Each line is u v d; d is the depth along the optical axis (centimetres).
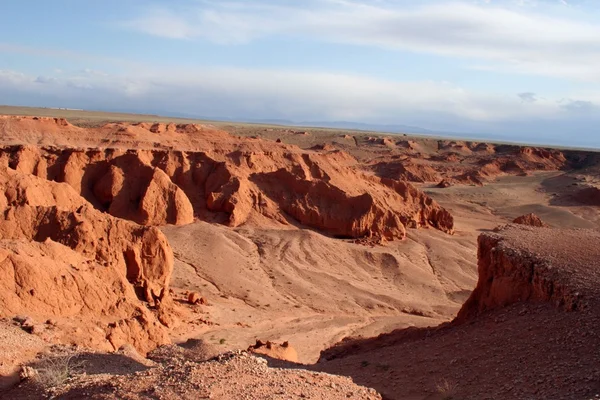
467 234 8862
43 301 2983
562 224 10744
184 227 6938
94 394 1667
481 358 2608
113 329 2988
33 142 8869
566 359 2320
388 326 4866
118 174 7488
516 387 2233
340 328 4722
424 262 7125
